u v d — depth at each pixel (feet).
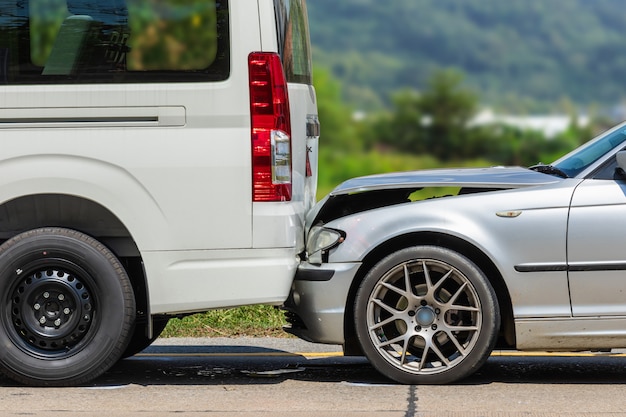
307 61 32.22
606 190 28.71
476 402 27.02
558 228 28.55
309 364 32.86
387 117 366.22
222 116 27.89
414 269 28.94
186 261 28.02
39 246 28.22
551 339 28.73
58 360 28.43
